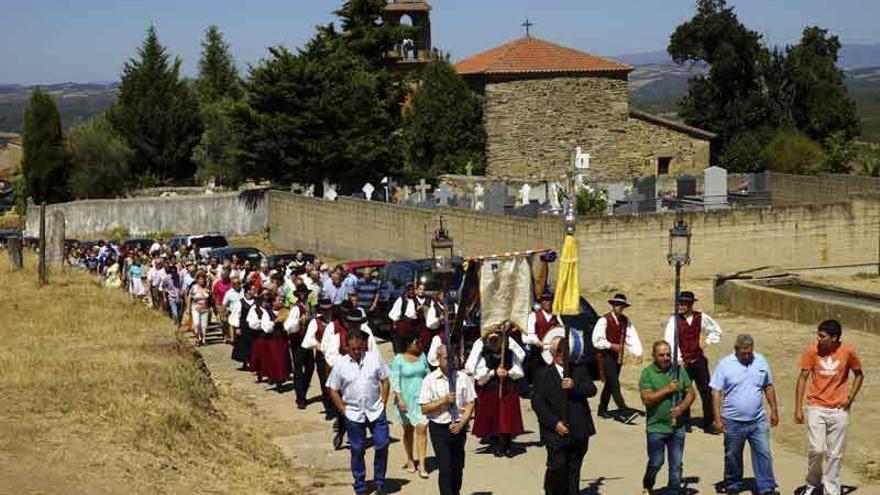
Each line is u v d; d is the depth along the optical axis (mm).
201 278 27844
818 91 68125
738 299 27406
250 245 53406
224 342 28125
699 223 34750
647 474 13016
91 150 71812
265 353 21344
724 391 12789
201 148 78000
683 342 16641
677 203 41469
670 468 12945
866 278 35844
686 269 34812
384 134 57281
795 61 68250
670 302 31031
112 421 13961
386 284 27031
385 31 70938
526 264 13914
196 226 57156
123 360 17891
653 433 12844
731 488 13023
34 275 31328
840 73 69875
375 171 56312
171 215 57344
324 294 24531
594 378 18734
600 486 14094
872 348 21750
